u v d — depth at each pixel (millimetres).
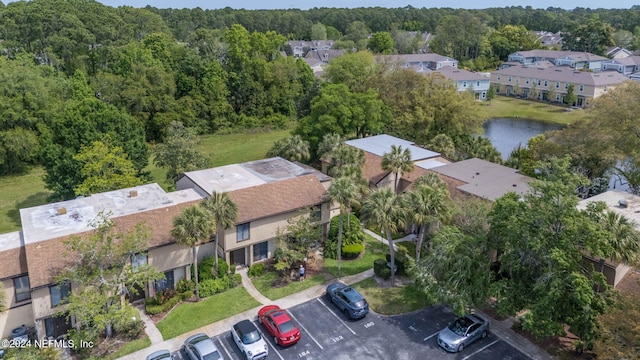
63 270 28641
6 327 29297
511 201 28531
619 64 128625
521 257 28000
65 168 47750
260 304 33375
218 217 33625
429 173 39656
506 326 30688
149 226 33531
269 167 46094
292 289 35281
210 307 33000
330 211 42656
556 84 111625
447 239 31188
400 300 33781
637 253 26984
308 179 42281
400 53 150500
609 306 24938
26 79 63875
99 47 94250
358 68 82125
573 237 26547
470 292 28781
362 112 63000
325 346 28734
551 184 27219
